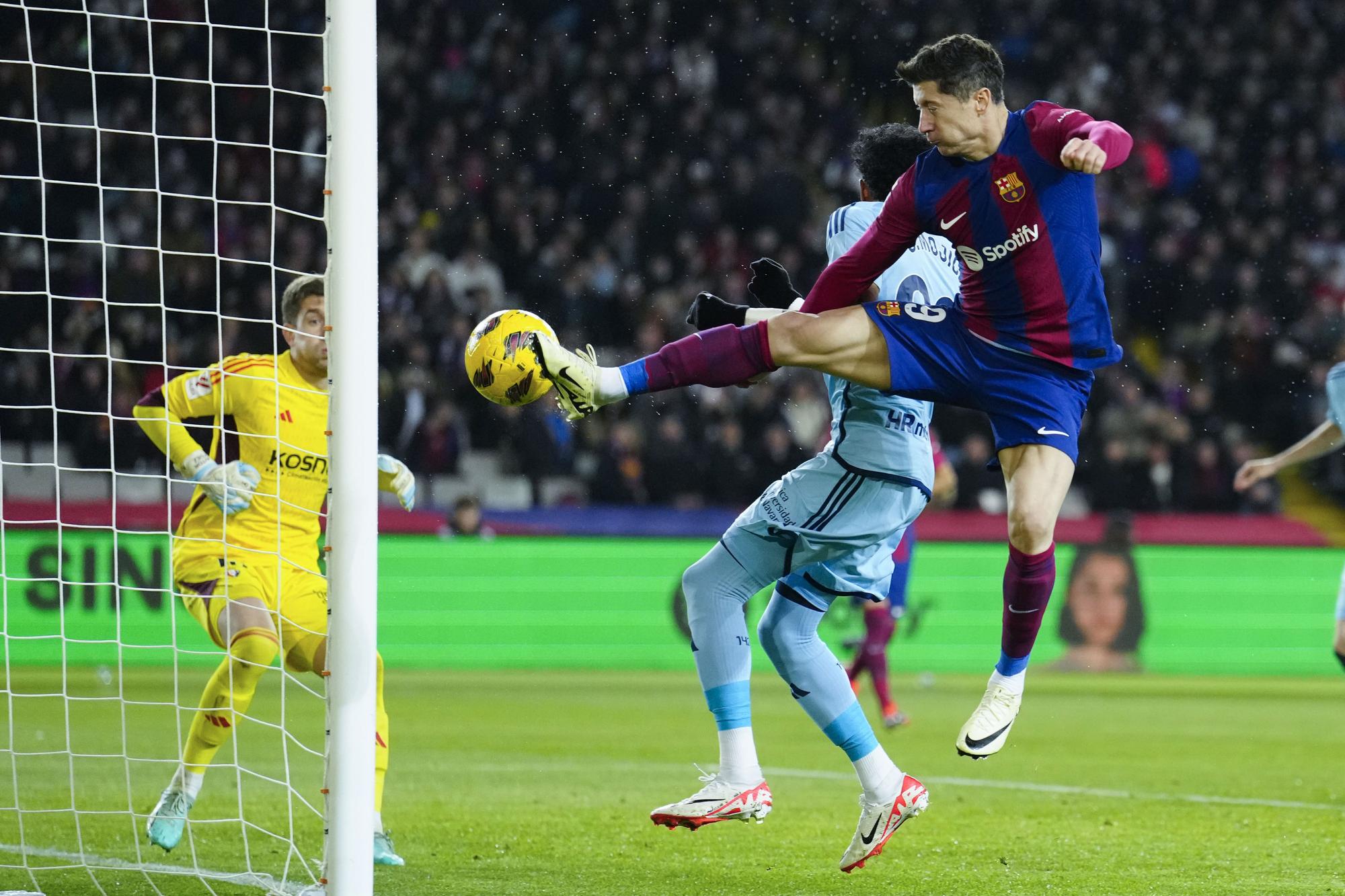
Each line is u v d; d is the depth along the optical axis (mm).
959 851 11359
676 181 42562
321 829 12078
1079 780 15977
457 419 35344
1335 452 40312
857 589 10242
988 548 32656
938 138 8773
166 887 9672
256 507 11641
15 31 38812
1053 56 46438
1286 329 42062
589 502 34406
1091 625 32938
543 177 42188
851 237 10055
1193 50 47031
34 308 35031
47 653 27719
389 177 41281
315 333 11562
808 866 10703
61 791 13859
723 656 10133
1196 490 36531
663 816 9945
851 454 9984
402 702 24359
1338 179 45906
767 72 44812
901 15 46312
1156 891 9742
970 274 9102
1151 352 42000
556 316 39938
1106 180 43750
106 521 29156
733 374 9266
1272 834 12219
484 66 43094
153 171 38906
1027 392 9047
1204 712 24750
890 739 20125
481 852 11125
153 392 11453
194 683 25266
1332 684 31484
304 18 41094
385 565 31250
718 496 34656
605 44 44188
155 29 40000
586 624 31859
